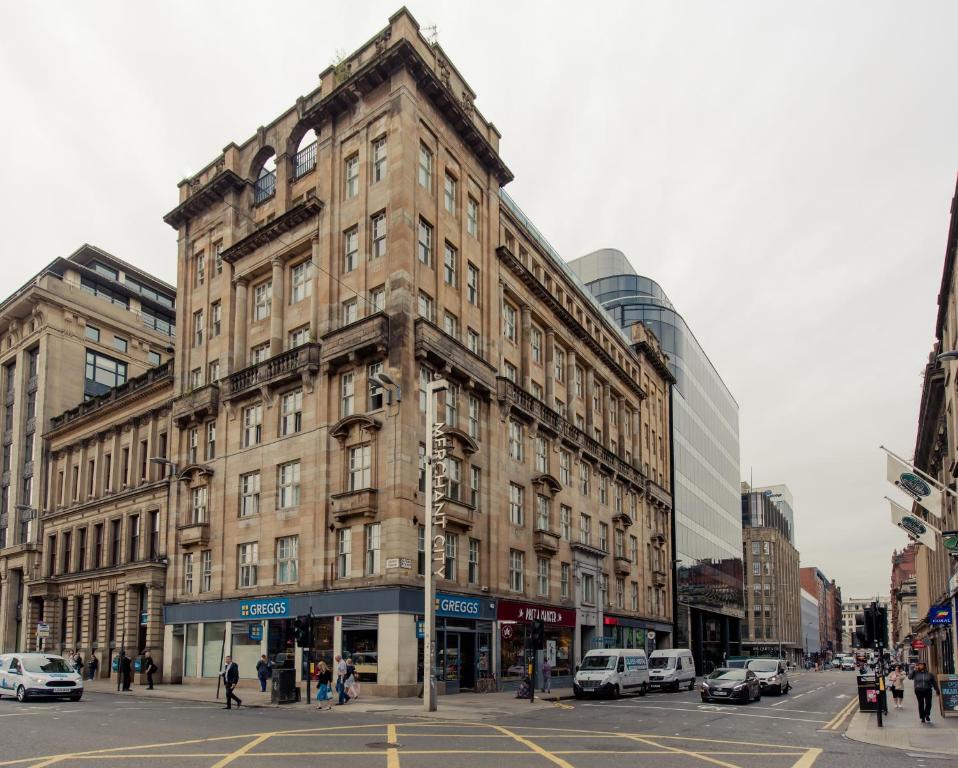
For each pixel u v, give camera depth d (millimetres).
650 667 42875
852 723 24734
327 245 37750
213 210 45750
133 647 43344
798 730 22438
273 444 37844
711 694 32531
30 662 29312
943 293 38594
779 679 40750
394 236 34969
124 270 69188
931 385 38812
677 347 78750
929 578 59125
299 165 42344
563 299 52719
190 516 42375
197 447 42781
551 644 43062
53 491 56156
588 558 48875
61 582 51812
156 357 66688
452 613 33656
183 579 41938
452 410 36844
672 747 17688
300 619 28047
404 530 31875
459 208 39688
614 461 55375
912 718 26719
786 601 135750
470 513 36125
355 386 35094
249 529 38156
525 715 25406
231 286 43062
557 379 50312
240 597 37469
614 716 25500
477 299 40844
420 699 29812
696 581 74250
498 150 44000
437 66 38906
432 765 13984
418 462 33469
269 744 16500
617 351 61969
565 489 47438
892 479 28844
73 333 60375
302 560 35000
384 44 37281
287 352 37781
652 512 63844
